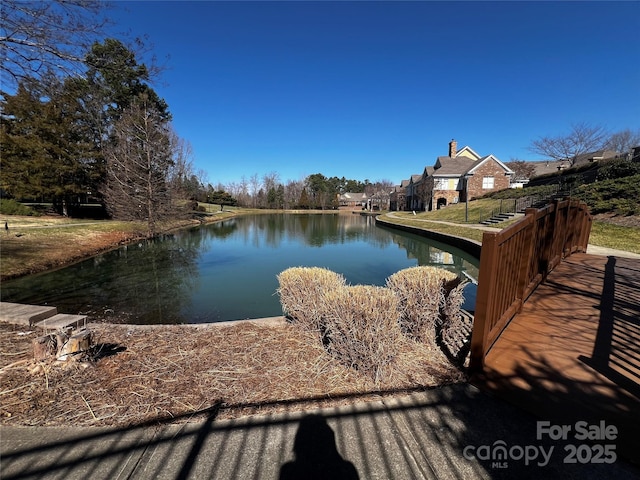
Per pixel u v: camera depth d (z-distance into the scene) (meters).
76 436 1.67
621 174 15.63
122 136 16.84
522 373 2.14
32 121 17.84
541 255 4.00
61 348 2.31
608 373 2.11
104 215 22.02
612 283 4.21
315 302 2.99
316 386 2.14
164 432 1.70
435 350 2.67
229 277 8.61
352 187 81.75
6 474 1.43
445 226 18.34
